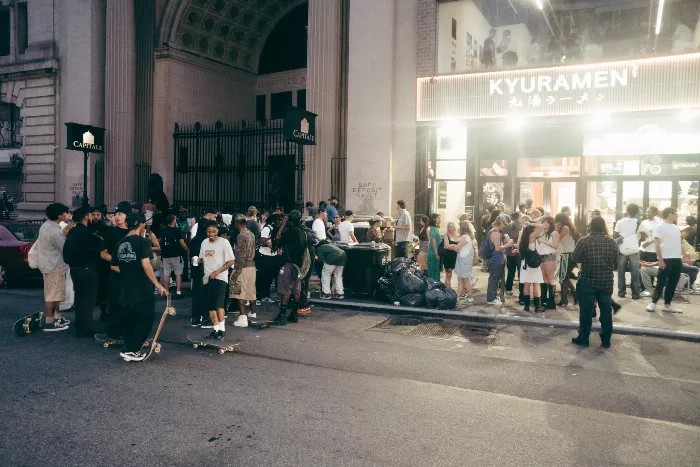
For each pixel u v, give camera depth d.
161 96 20.84
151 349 6.48
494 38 14.07
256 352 6.94
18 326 7.67
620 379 5.91
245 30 23.50
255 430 4.41
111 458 3.89
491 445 4.18
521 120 13.74
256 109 25.05
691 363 6.57
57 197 22.66
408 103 15.13
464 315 9.08
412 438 4.29
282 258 8.84
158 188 19.25
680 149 13.45
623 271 10.90
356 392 5.40
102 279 8.69
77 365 6.27
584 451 4.10
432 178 15.35
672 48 12.33
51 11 22.62
